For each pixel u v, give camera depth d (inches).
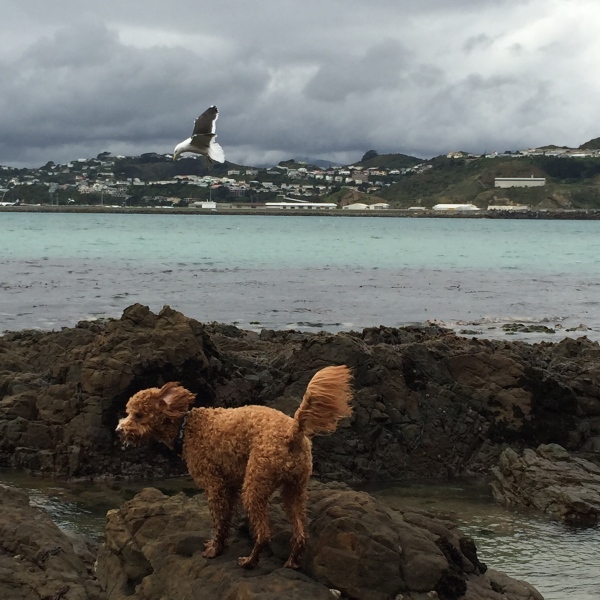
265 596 257.0
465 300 1510.8
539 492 476.1
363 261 2490.2
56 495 484.1
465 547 317.4
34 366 682.8
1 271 1875.0
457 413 585.6
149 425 288.4
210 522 307.7
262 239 3865.7
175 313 608.7
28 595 295.0
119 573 308.2
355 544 281.0
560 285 1820.9
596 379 631.8
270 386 602.2
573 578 362.9
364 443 556.4
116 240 3484.3
